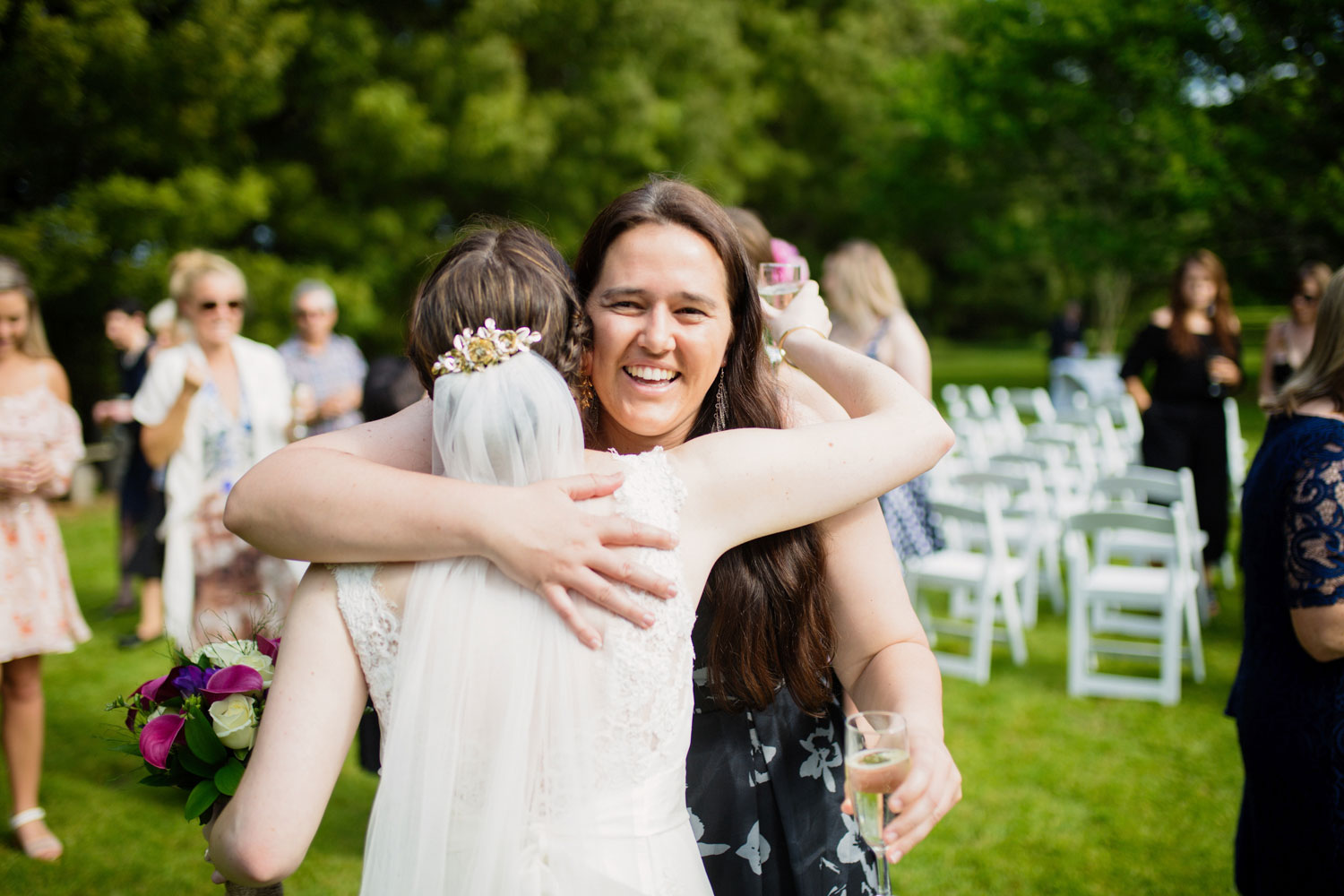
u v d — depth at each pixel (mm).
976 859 3451
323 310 5500
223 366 4344
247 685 1447
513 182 14383
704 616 1521
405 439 1485
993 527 5137
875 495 1393
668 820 1274
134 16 11148
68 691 4957
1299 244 14719
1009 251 21469
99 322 12531
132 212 11398
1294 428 2139
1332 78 13547
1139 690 4879
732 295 1528
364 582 1246
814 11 22266
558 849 1189
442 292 1372
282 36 12234
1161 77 14992
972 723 4613
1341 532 1994
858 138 22406
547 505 1227
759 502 1333
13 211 11984
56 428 3410
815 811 1604
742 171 18938
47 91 10805
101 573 7406
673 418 1494
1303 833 2074
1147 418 6168
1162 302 31188
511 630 1212
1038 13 17500
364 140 13289
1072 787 3973
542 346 1370
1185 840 3557
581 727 1209
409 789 1185
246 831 1154
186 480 4203
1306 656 2086
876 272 4273
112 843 3547
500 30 13984
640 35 15094
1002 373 27406
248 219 12438
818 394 1829
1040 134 17984
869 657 1527
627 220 1462
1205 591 6059
